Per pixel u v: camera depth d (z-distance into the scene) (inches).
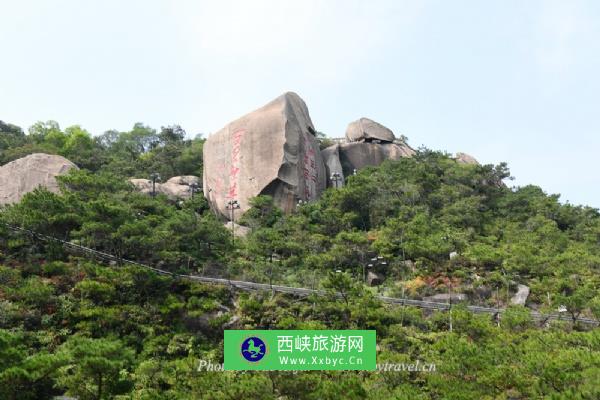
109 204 1843.0
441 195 2731.3
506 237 2492.6
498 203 2935.5
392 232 2272.4
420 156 3408.0
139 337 1434.5
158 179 3053.6
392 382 1093.1
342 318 1501.0
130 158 3548.2
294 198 2701.8
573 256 2201.0
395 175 2896.2
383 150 3442.4
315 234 2274.9
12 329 1338.6
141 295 1579.7
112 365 908.0
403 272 2073.1
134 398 1060.5
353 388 906.7
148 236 1750.7
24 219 1705.2
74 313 1417.3
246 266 1935.3
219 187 2802.7
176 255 1802.4
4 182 2384.4
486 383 984.3
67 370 1073.5
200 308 1537.9
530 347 1122.7
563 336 1127.6
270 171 2719.0
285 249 2170.3
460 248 2182.6
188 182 3171.8
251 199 2583.7
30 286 1440.7
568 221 2876.5
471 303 1892.2
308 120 3095.5
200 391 956.6
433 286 1950.1
